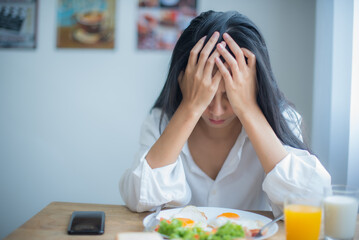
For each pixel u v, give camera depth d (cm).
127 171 111
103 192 259
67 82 259
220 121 112
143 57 251
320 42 213
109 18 252
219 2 243
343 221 76
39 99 261
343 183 170
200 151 125
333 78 181
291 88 238
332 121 181
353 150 162
